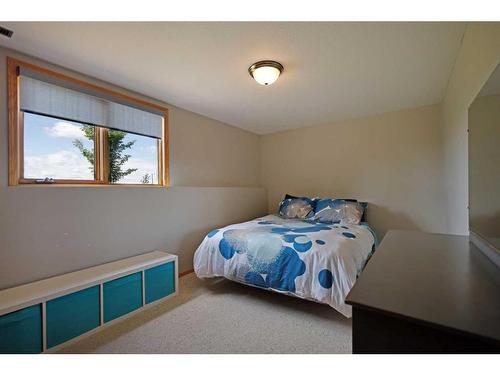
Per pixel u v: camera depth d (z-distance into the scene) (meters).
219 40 1.67
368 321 0.62
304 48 1.78
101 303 1.75
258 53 1.84
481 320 0.53
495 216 0.94
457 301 0.62
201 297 2.27
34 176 1.90
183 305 2.12
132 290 1.95
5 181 1.72
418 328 0.56
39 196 1.77
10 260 1.64
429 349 0.55
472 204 1.29
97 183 2.30
